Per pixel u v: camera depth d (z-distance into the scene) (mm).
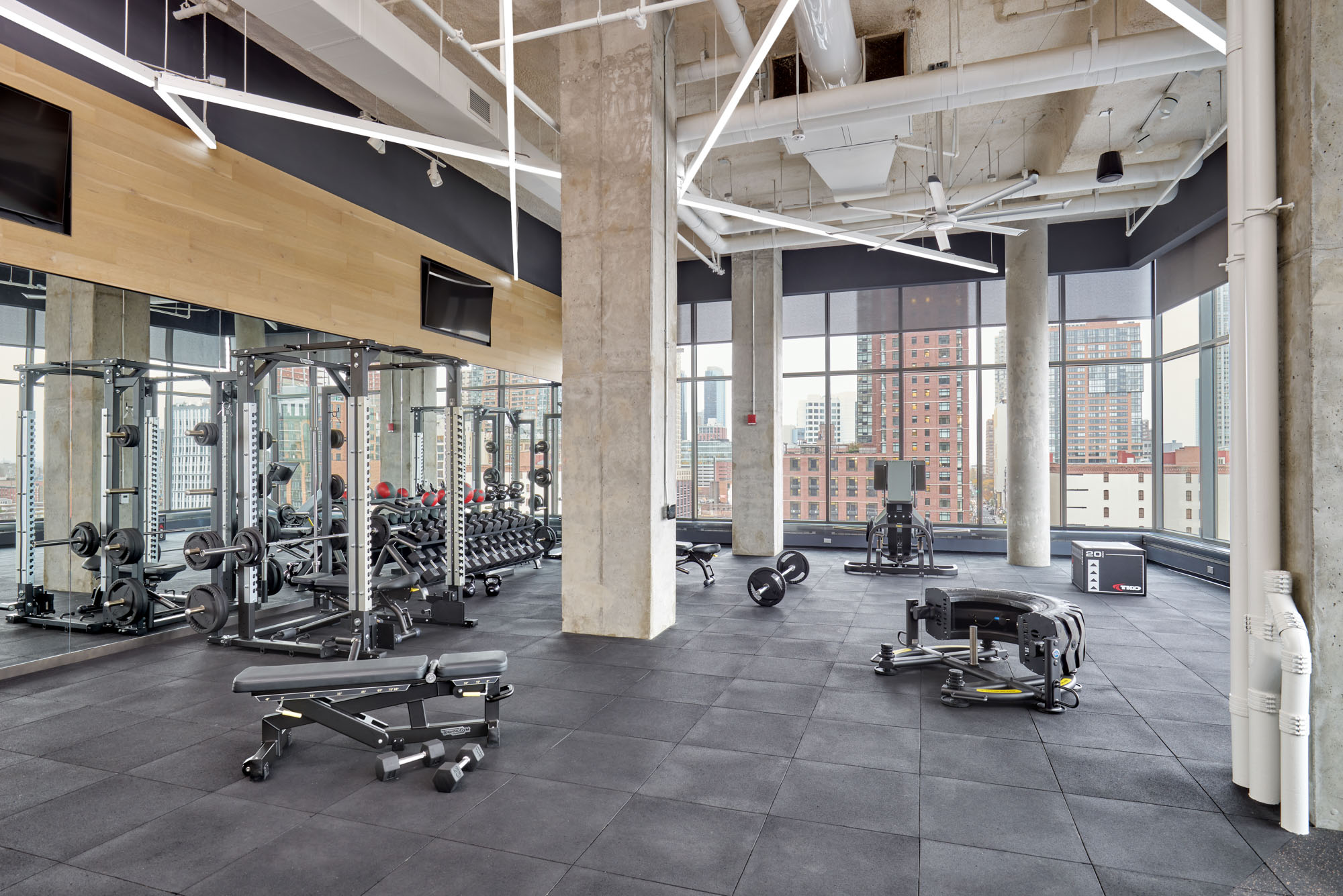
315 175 6695
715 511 12602
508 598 7312
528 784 3086
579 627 5840
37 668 4758
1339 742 2707
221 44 5824
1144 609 6719
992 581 8508
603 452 5801
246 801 2938
